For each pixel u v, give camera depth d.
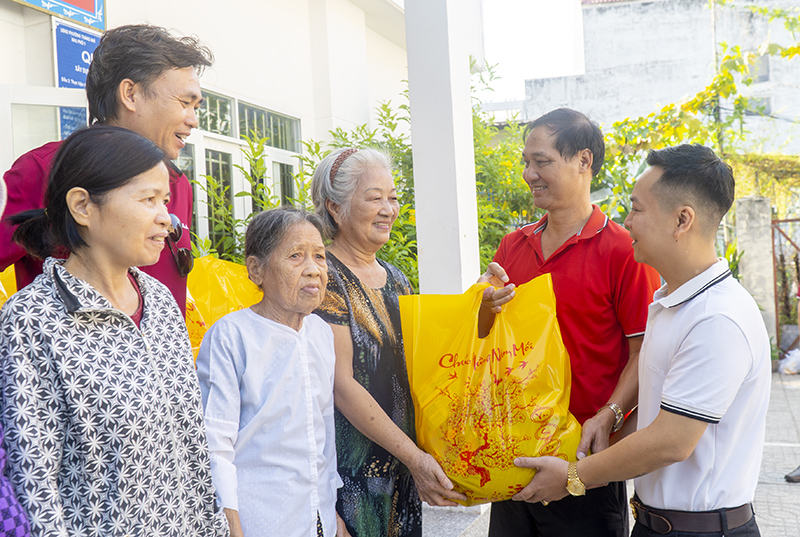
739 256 8.92
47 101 3.41
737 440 1.59
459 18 3.53
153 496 1.27
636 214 1.71
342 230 2.10
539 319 1.99
